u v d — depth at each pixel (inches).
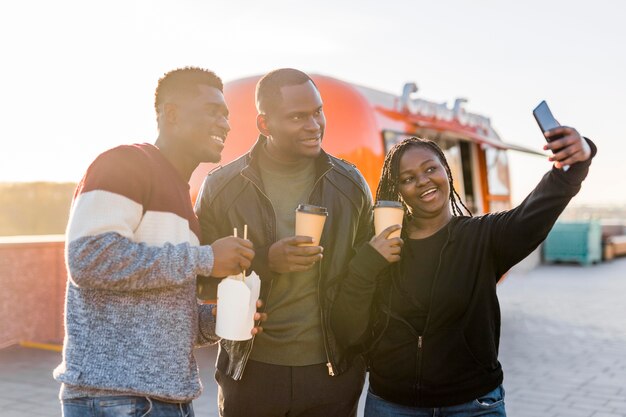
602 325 343.0
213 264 83.2
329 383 109.1
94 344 79.8
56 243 289.9
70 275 77.9
